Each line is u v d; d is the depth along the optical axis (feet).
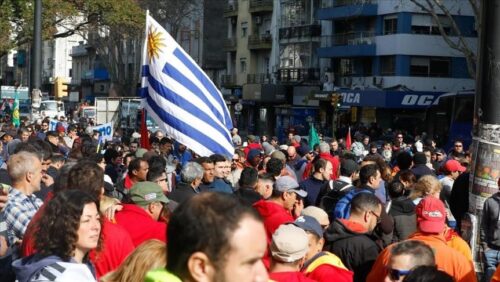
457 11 164.14
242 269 8.68
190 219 8.69
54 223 14.20
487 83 26.40
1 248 17.43
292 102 198.39
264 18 212.23
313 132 75.31
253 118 215.51
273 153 41.50
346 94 171.22
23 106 180.45
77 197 14.48
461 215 34.58
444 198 38.34
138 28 112.88
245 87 208.44
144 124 40.73
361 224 22.40
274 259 17.06
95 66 299.99
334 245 22.20
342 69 180.65
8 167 21.27
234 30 226.17
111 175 42.52
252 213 8.81
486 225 27.37
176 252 8.80
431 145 77.61
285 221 23.16
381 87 166.91
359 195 22.47
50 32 106.42
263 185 29.32
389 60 166.91
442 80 164.25
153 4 186.91
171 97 36.27
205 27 231.71
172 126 36.40
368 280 19.27
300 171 50.85
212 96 37.14
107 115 133.80
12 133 67.31
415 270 12.58
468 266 20.40
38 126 80.84
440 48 163.73
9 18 103.91
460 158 52.34
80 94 314.14
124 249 17.49
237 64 222.69
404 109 163.12
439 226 20.61
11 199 20.42
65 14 103.81
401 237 26.68
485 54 26.27
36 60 75.36
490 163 26.84
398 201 27.17
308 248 18.15
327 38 183.73
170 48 36.37
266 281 8.98
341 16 173.37
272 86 198.70
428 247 15.85
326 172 35.09
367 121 168.14
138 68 217.56
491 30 26.05
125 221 20.40
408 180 34.71
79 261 14.62
